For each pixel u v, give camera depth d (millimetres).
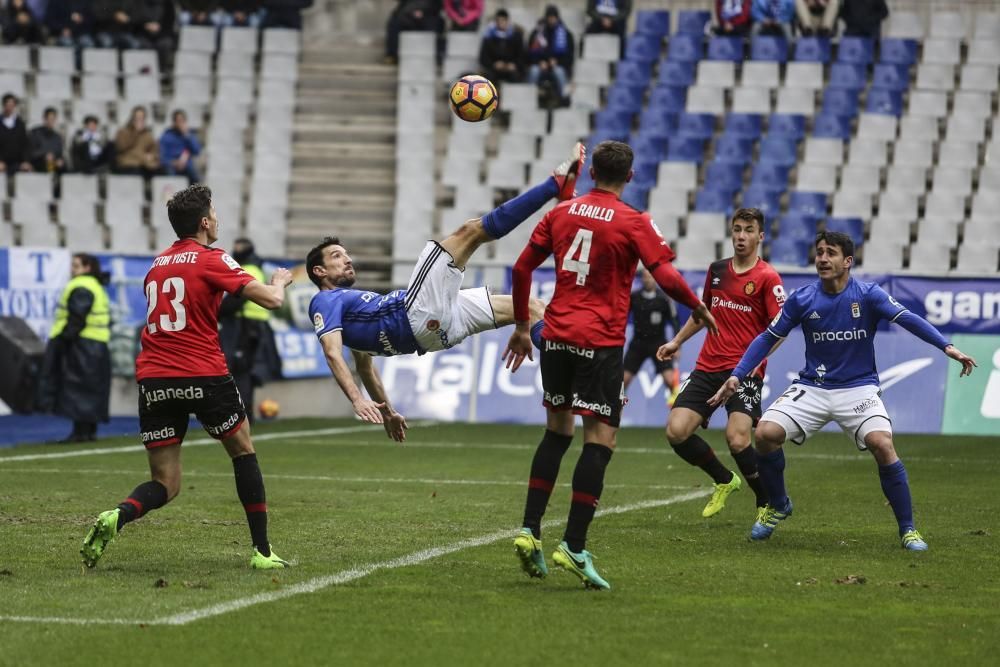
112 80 71875
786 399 25266
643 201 64812
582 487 19766
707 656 15930
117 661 15578
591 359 19828
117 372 57906
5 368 56438
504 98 69250
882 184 65625
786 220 62594
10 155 65562
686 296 19672
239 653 15969
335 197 67000
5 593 19547
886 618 18078
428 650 16156
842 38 70188
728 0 70875
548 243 20516
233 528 26375
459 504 30531
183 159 65250
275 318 57875
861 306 24672
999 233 62062
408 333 23281
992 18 71062
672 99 69188
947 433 52250
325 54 74312
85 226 64312
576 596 19469
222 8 74750
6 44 73438
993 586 20422
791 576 21203
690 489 34062
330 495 32250
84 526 26531
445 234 64438
